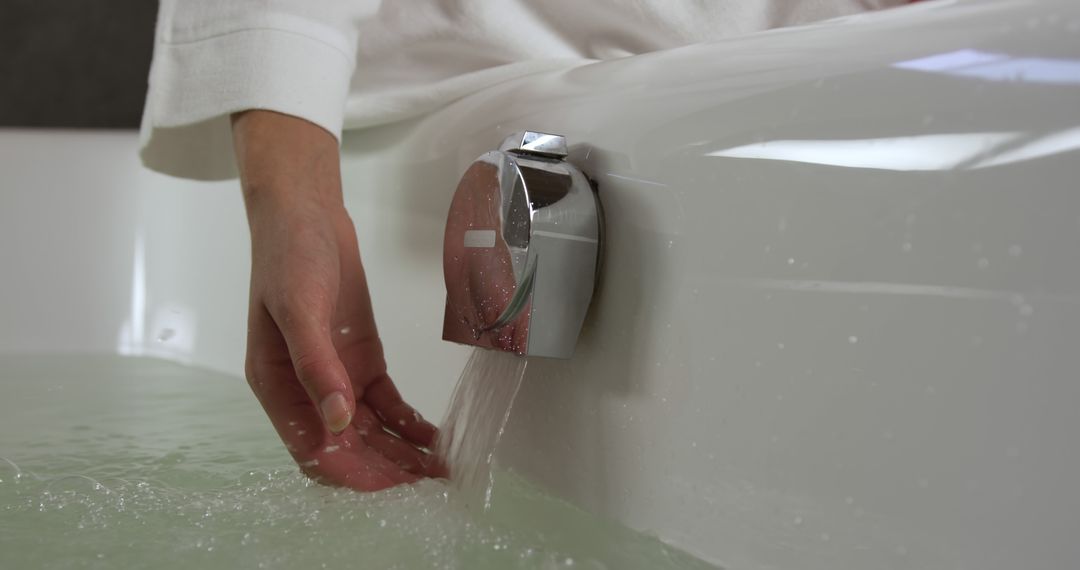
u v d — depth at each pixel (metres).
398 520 0.43
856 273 0.33
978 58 0.30
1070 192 0.27
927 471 0.30
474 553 0.40
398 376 0.70
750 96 0.38
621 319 0.43
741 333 0.37
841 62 0.35
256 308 0.54
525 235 0.42
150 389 1.02
